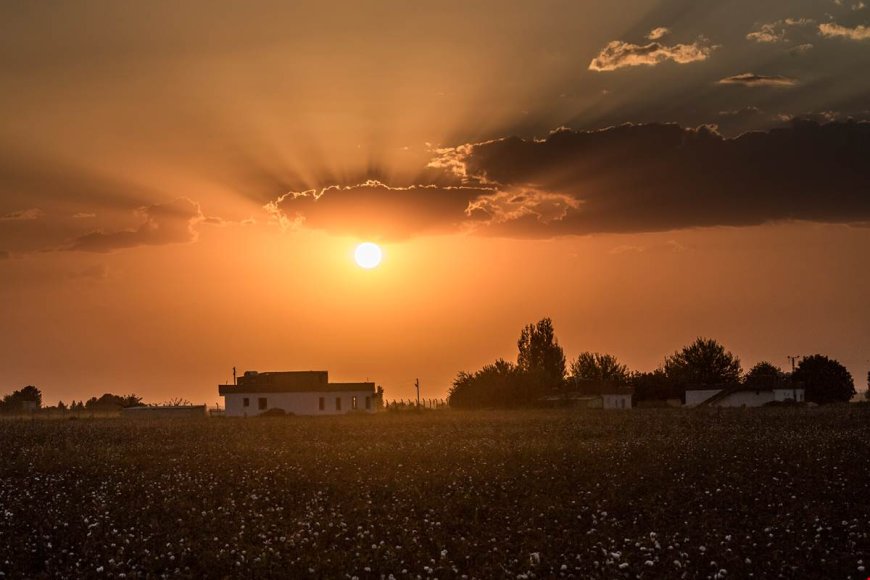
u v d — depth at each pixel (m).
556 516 32.56
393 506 34.69
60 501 36.97
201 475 44.56
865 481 38.72
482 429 74.25
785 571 24.14
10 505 35.66
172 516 33.72
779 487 37.09
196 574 25.95
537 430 71.88
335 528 30.91
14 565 26.38
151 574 25.77
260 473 44.66
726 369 181.12
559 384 160.50
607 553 26.27
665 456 48.41
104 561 27.09
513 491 37.91
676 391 166.38
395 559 26.34
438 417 99.00
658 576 24.05
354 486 40.16
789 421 78.31
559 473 42.31
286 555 27.36
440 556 26.81
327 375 132.12
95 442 65.88
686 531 29.36
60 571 26.16
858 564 24.22
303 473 44.25
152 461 51.59
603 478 40.66
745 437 60.78
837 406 118.06
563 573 24.67
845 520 30.36
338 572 25.45
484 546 28.08
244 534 30.45
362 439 66.19
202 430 78.31
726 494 35.75
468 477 41.59
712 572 24.42
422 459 49.56
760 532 28.75
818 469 42.31
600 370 187.50
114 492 39.56
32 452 56.78
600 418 89.81
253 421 96.88
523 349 174.75
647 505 33.97
